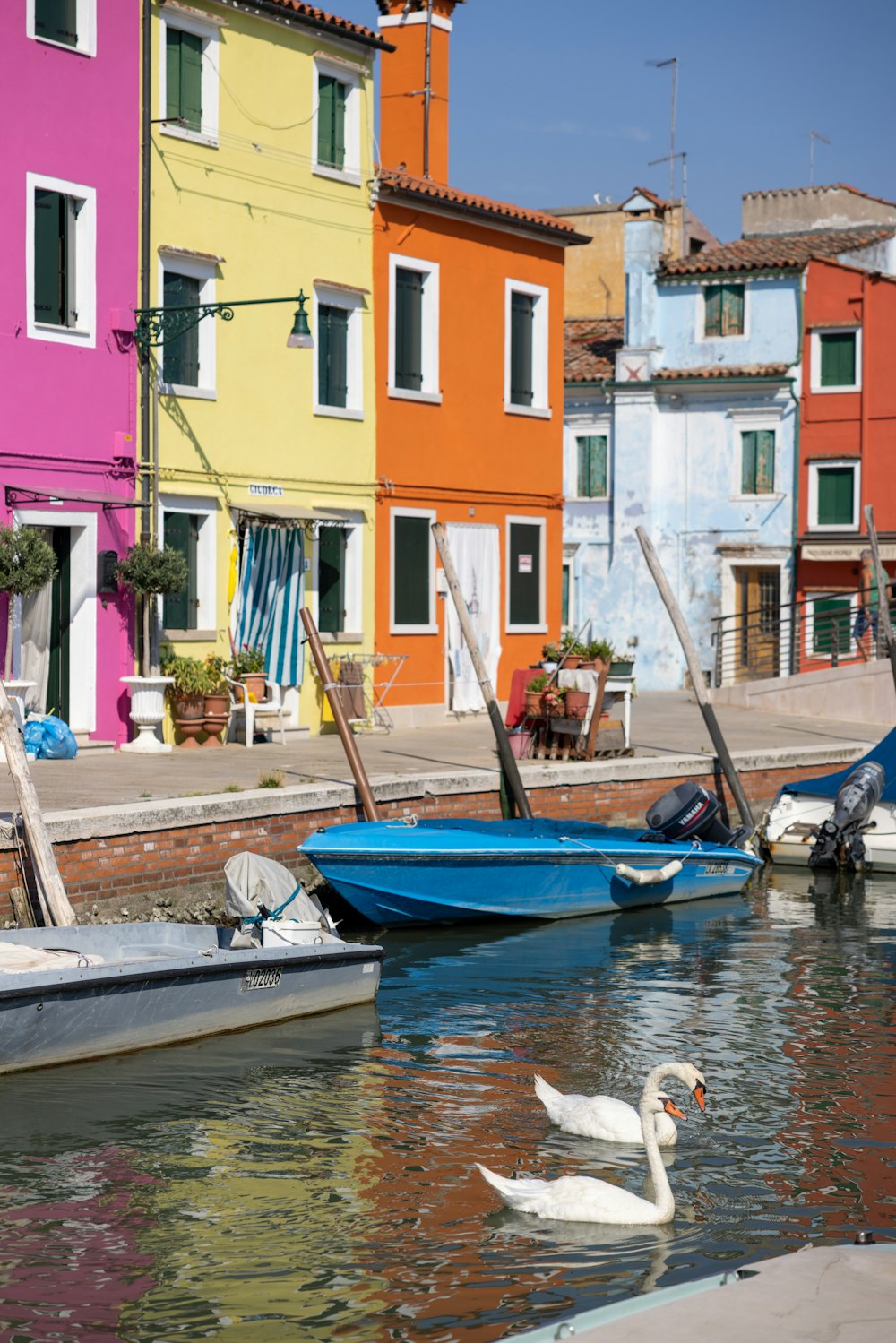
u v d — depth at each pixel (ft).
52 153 70.49
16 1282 28.35
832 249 135.95
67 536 72.79
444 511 93.76
